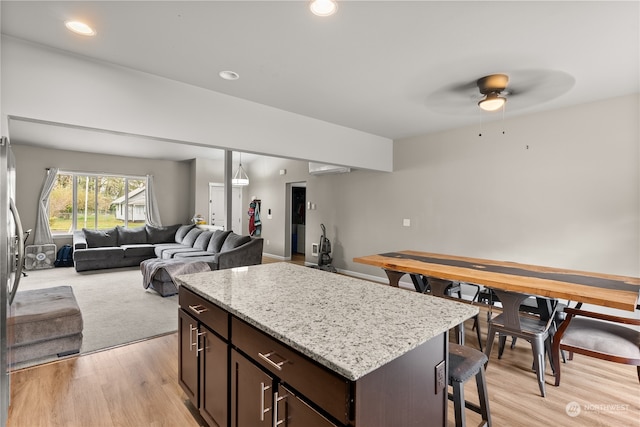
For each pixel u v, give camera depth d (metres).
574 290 2.08
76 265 5.88
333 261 6.28
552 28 2.09
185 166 8.45
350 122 4.31
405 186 5.14
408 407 1.14
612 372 2.49
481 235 4.28
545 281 2.35
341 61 2.59
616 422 1.89
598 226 3.39
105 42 2.31
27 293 3.13
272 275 2.17
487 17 1.98
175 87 3.00
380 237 5.50
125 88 2.71
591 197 3.43
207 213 8.27
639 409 2.02
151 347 2.85
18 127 5.34
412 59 2.54
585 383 2.33
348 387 0.96
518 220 3.95
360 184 5.80
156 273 4.38
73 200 6.98
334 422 1.00
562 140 3.61
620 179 3.26
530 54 2.44
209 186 8.30
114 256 6.27
